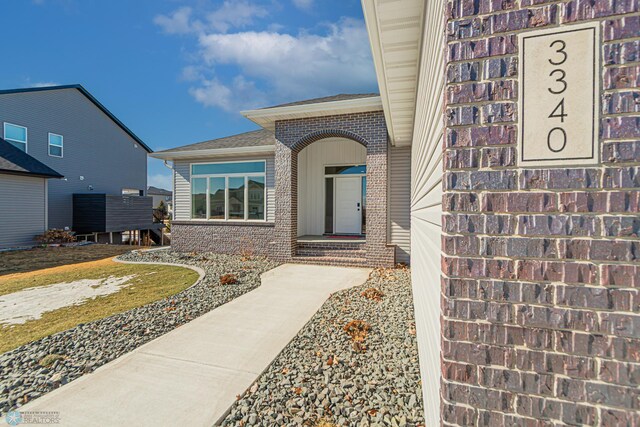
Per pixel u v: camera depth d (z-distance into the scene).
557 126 1.09
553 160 1.10
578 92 1.07
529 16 1.13
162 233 23.00
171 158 10.38
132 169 21.77
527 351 1.12
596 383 1.05
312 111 7.78
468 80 1.21
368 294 5.23
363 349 3.30
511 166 1.15
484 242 1.18
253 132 12.44
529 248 1.12
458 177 1.22
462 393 1.19
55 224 16.69
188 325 4.00
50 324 4.10
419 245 3.65
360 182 10.53
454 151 1.23
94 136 18.98
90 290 5.85
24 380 2.76
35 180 13.46
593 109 1.06
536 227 1.11
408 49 3.37
